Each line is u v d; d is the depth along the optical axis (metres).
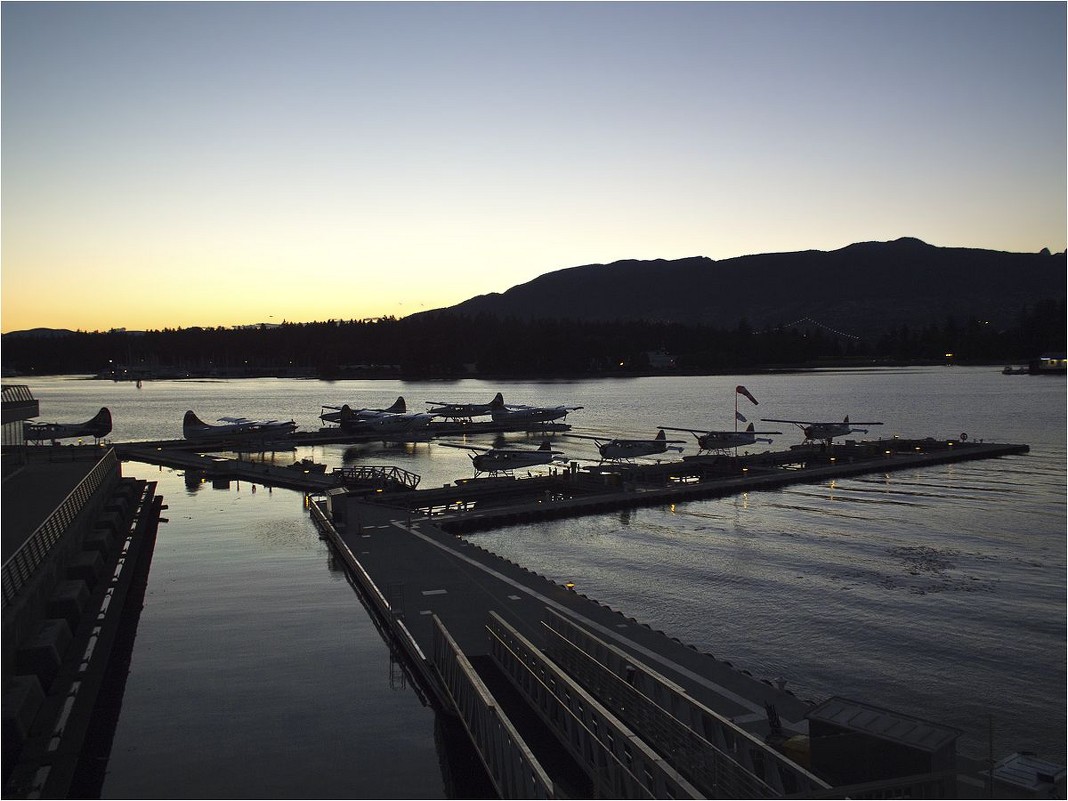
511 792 16.88
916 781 13.79
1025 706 24.55
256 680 24.98
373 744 21.00
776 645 29.67
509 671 22.89
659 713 17.94
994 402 168.38
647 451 80.06
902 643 29.64
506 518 51.00
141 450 87.56
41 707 22.03
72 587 30.41
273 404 190.12
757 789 14.57
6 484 44.62
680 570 40.16
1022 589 35.88
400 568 34.97
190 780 19.33
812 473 68.25
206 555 40.75
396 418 103.88
